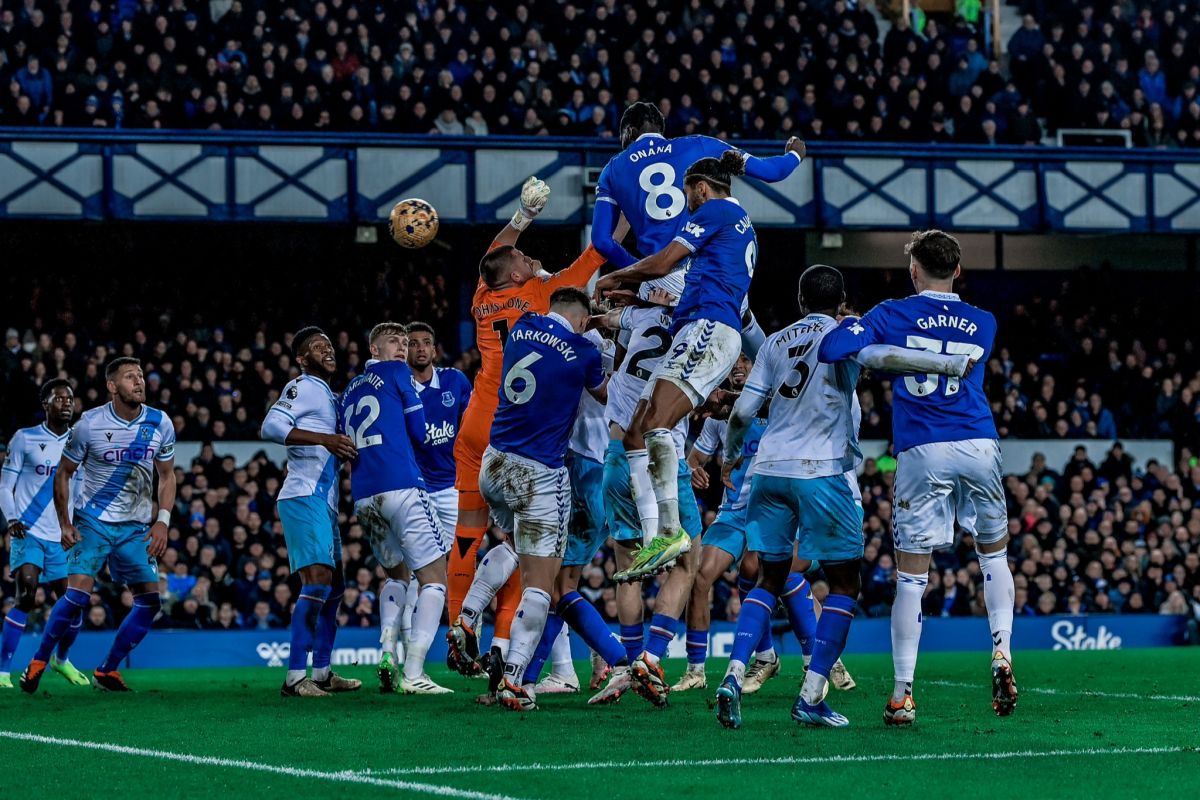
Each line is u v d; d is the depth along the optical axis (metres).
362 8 24.58
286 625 18.95
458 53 24.38
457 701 10.16
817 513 8.26
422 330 11.70
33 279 24.84
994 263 28.23
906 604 8.41
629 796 6.09
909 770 6.79
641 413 8.88
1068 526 21.50
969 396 8.38
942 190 22.86
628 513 9.98
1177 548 21.53
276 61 23.52
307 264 25.50
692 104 24.33
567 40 25.69
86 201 21.03
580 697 10.68
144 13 23.64
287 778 6.62
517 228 10.49
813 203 22.50
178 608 18.81
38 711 9.85
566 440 9.25
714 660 16.97
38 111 22.88
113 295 24.78
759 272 27.41
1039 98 26.31
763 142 22.34
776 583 8.44
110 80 23.28
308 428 10.59
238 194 21.41
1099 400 24.48
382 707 9.76
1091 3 28.02
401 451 10.62
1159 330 27.11
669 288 9.80
